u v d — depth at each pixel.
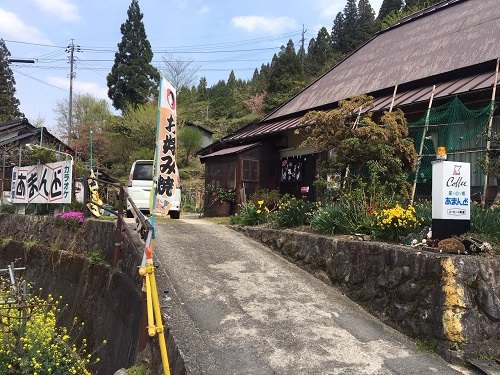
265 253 8.20
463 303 4.88
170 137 5.78
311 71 48.06
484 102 8.18
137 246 7.31
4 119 41.50
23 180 13.27
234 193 12.98
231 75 73.94
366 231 7.04
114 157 34.59
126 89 40.09
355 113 9.20
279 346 4.88
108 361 7.05
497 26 10.30
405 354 4.86
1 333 6.03
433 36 12.38
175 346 4.77
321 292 6.53
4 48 43.50
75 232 10.23
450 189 5.71
